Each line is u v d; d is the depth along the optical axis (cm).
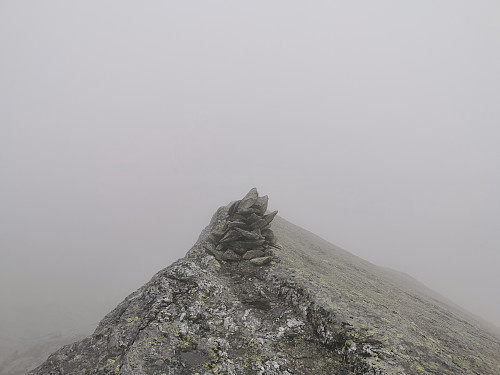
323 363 1030
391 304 1730
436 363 1037
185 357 1004
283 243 2284
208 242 1898
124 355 1006
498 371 1149
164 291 1310
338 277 1945
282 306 1349
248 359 1027
